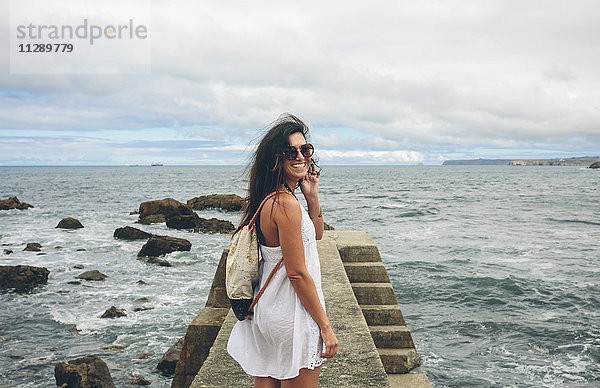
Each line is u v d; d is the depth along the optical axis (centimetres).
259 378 204
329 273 554
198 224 3034
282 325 189
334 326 407
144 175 15000
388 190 7456
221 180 11156
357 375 323
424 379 466
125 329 1200
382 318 537
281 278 192
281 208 185
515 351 1081
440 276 1750
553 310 1365
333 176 14638
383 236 2741
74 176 13862
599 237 2666
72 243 2436
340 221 3478
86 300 1434
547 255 2136
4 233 2805
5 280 1540
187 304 1398
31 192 6662
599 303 1417
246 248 196
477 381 938
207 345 468
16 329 1204
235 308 201
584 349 1084
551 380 940
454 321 1285
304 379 194
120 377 953
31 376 952
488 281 1664
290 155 189
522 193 6675
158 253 2086
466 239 2614
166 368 972
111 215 3816
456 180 11569
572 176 14138
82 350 1079
